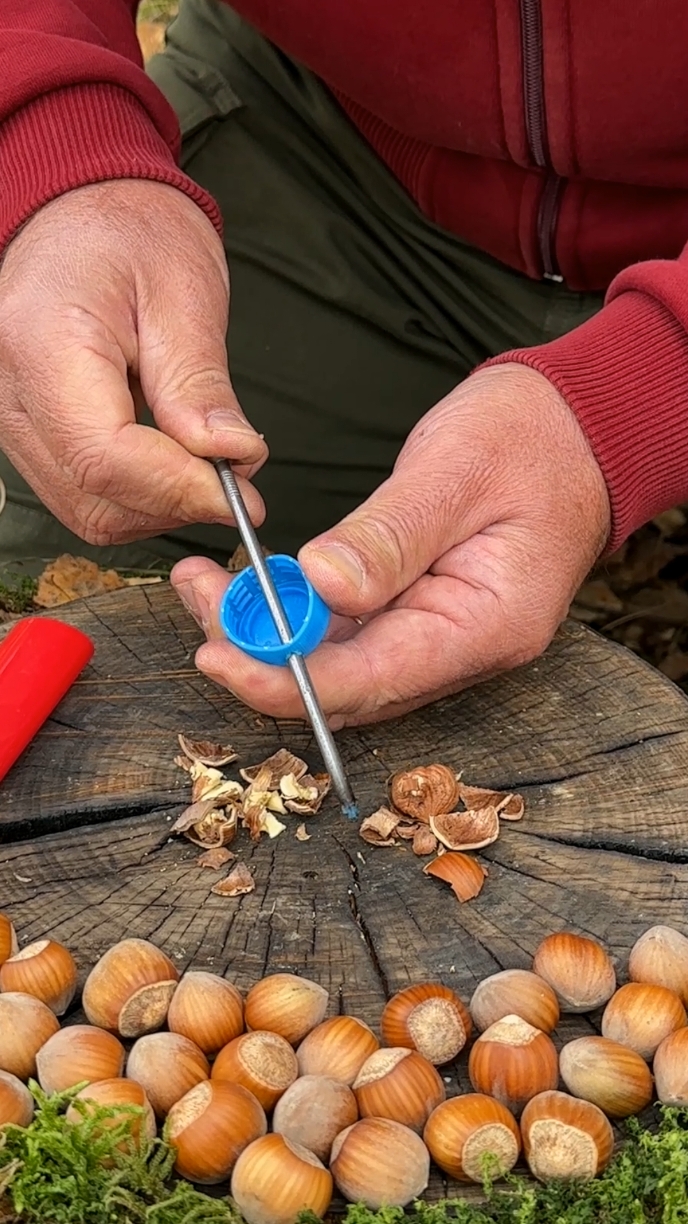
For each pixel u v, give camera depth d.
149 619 0.51
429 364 0.79
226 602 0.42
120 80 0.51
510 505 0.44
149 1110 0.32
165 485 0.43
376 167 0.72
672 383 0.46
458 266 0.74
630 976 0.36
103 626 0.51
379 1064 0.33
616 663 0.48
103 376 0.43
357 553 0.40
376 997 0.37
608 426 0.45
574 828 0.41
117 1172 0.31
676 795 0.42
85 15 0.58
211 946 0.38
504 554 0.43
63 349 0.43
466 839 0.41
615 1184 0.31
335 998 0.37
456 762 0.44
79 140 0.48
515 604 0.43
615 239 0.64
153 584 0.53
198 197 0.49
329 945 0.38
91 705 0.47
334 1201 0.32
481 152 0.62
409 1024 0.34
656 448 0.46
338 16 0.58
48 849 0.42
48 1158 0.31
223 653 0.41
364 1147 0.31
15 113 0.49
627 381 0.46
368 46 0.58
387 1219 0.30
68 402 0.43
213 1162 0.31
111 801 0.43
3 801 0.43
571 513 0.45
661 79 0.55
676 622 0.84
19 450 0.48
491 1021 0.35
